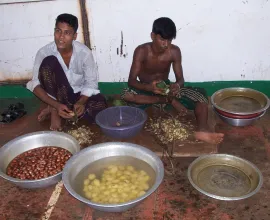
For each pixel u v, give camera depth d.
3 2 3.79
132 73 3.47
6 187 2.78
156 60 3.44
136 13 3.76
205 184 2.65
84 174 2.66
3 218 2.49
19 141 2.95
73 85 3.50
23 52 4.13
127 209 2.31
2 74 4.30
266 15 3.66
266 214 2.40
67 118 3.34
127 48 3.98
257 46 3.85
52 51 3.27
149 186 2.52
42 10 3.84
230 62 3.98
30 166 2.80
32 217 2.48
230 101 3.68
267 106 3.31
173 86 3.35
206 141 3.21
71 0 3.75
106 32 3.91
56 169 2.75
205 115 3.36
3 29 3.98
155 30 3.04
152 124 3.54
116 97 4.20
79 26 3.89
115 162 2.75
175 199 2.57
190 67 4.06
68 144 2.95
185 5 3.68
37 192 2.71
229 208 2.46
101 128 3.22
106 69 4.15
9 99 4.41
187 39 3.88
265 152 3.07
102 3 3.73
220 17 3.71
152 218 2.41
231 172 2.74
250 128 3.44
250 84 4.09
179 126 3.43
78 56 3.32
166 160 3.00
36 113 3.99
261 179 2.51
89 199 2.45
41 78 3.25
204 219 2.38
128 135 3.19
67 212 2.51
